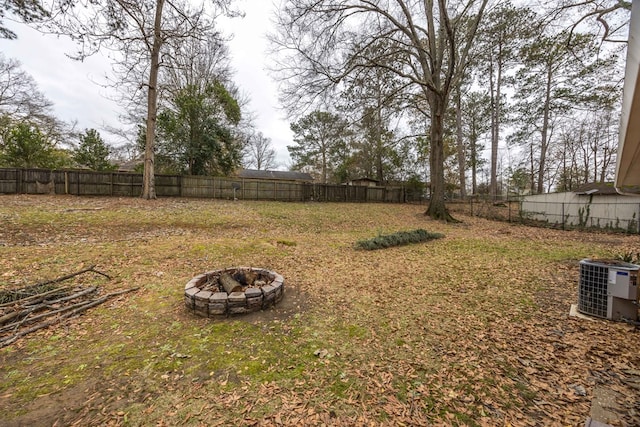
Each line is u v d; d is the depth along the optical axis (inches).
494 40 517.3
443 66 661.3
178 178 644.1
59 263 197.0
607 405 79.9
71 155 796.0
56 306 135.9
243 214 485.7
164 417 74.2
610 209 501.4
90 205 430.6
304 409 78.3
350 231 431.5
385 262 253.4
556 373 95.6
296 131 1259.8
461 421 74.4
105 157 805.2
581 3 332.8
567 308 152.3
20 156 619.8
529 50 462.3
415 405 80.5
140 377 90.7
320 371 96.4
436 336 122.3
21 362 97.0
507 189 1237.7
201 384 88.0
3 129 673.0
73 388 84.7
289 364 100.1
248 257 252.2
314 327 129.0
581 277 145.7
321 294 171.6
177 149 717.3
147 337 116.0
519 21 458.9
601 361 102.0
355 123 555.2
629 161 82.0
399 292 177.5
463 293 176.4
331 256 271.6
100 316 133.0
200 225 382.3
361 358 105.0
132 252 236.1
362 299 165.0
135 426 70.9
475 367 99.3
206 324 128.3
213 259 238.7
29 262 193.2
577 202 544.1
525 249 317.7
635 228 463.8
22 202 407.5
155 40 525.7
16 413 74.2
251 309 140.8
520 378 93.0
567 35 404.8
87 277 177.9
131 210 419.2
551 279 204.7
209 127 754.2
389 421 74.3
